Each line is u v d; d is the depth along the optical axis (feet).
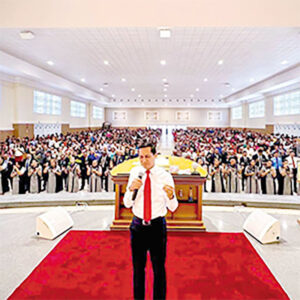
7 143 35.22
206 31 24.71
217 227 11.77
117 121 102.89
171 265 8.31
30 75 39.34
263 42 27.96
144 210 6.35
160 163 13.11
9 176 19.19
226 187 17.58
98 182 18.04
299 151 32.19
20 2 13.16
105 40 27.37
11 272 7.90
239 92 71.87
